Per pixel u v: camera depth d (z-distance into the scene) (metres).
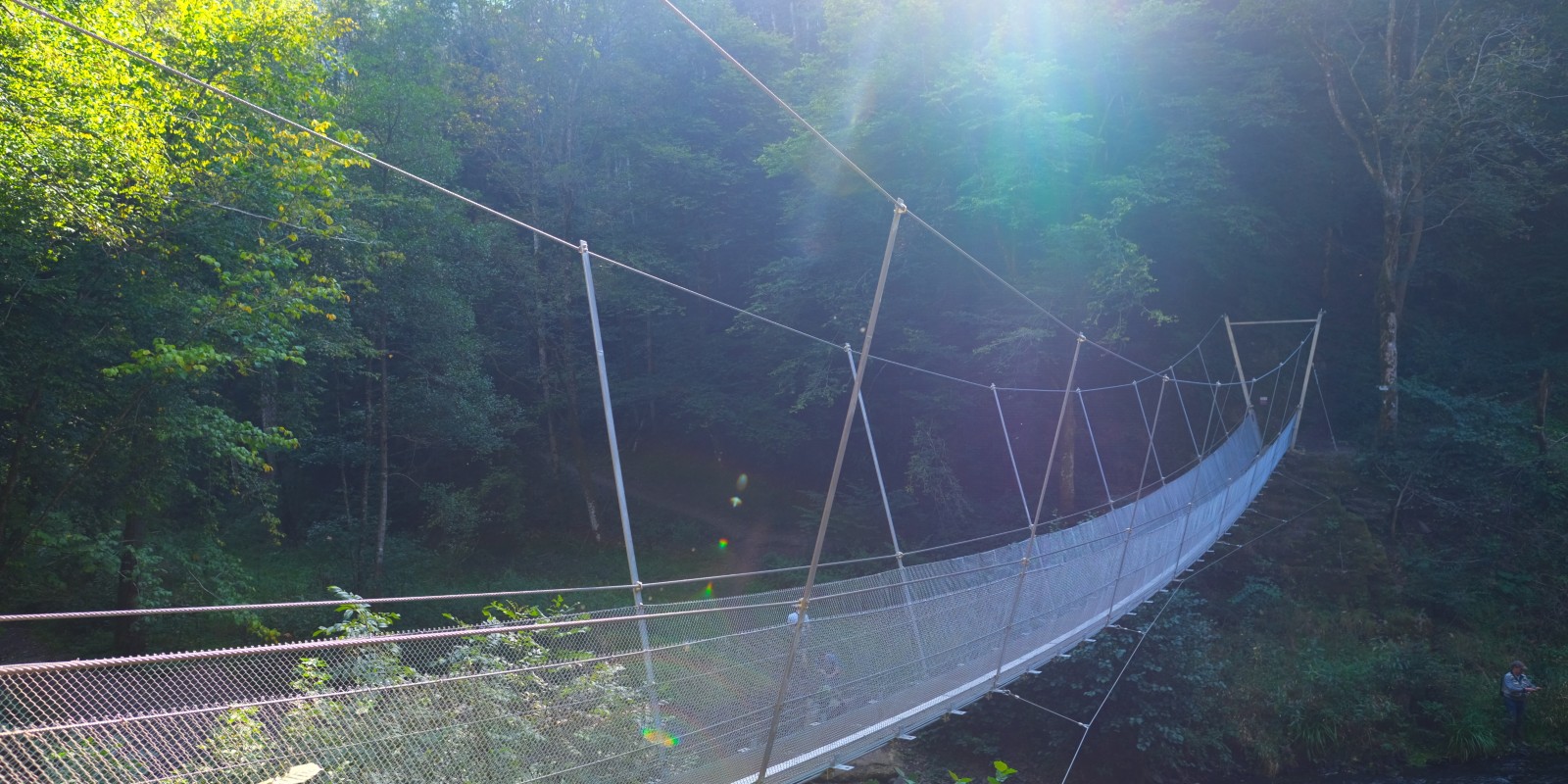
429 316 17.66
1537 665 17.53
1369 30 26.81
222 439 11.53
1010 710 13.86
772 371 21.83
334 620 15.20
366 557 18.56
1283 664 16.33
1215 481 17.31
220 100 10.91
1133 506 12.77
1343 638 17.52
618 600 18.98
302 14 12.25
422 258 17.08
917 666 7.79
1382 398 24.02
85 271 10.10
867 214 20.95
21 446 10.28
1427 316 28.83
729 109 26.61
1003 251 20.16
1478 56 23.62
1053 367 21.67
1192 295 26.28
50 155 8.58
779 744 6.04
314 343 14.72
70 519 11.47
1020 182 18.52
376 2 20.28
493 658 5.13
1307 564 19.30
